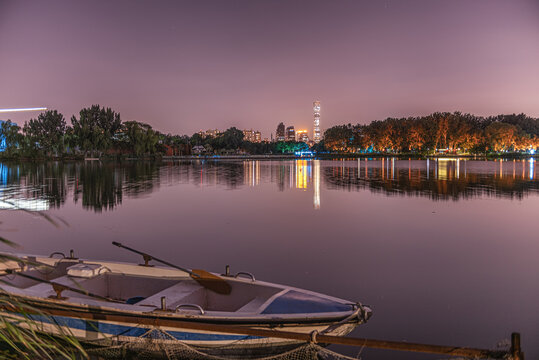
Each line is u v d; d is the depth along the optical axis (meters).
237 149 176.00
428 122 152.75
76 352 5.23
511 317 6.60
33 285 6.73
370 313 5.19
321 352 5.15
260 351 5.02
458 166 68.44
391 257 10.41
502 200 22.08
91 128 123.75
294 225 14.79
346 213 17.61
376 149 177.88
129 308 5.20
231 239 12.47
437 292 7.82
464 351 3.98
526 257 10.43
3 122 100.31
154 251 11.00
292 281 8.51
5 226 14.20
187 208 18.94
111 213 17.39
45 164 77.12
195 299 6.15
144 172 49.25
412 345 4.11
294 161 105.25
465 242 12.07
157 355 5.11
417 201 21.67
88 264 6.82
